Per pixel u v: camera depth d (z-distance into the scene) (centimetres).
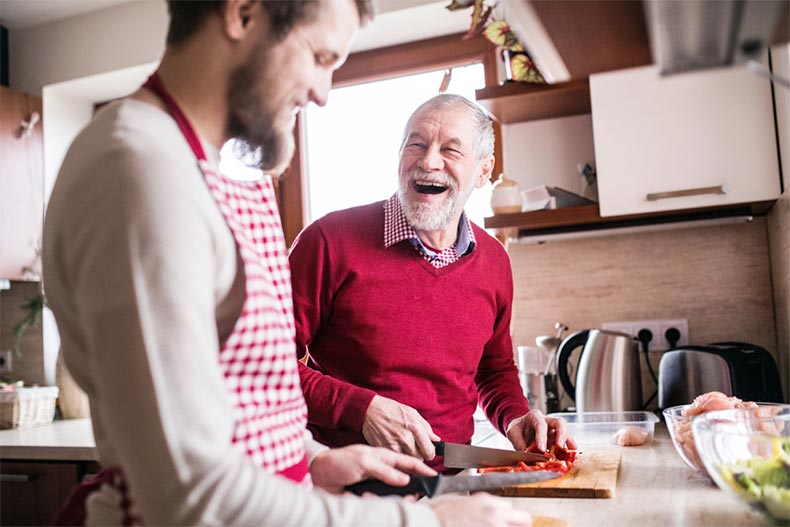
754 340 200
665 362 185
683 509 98
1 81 286
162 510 56
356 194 264
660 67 65
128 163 61
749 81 173
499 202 198
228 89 73
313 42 73
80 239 61
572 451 128
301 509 61
